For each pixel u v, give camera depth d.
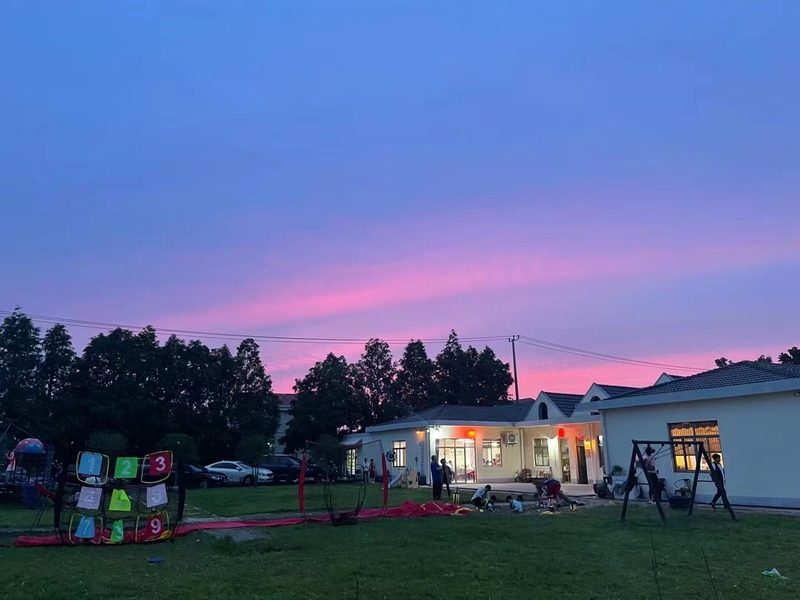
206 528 14.33
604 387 30.50
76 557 10.62
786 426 17.25
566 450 31.92
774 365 20.52
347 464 39.72
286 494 25.36
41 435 37.50
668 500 18.48
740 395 18.17
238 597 7.67
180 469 13.79
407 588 8.13
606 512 17.08
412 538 12.42
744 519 14.67
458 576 8.87
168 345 45.28
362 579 8.69
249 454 39.22
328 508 16.22
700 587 8.14
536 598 7.64
